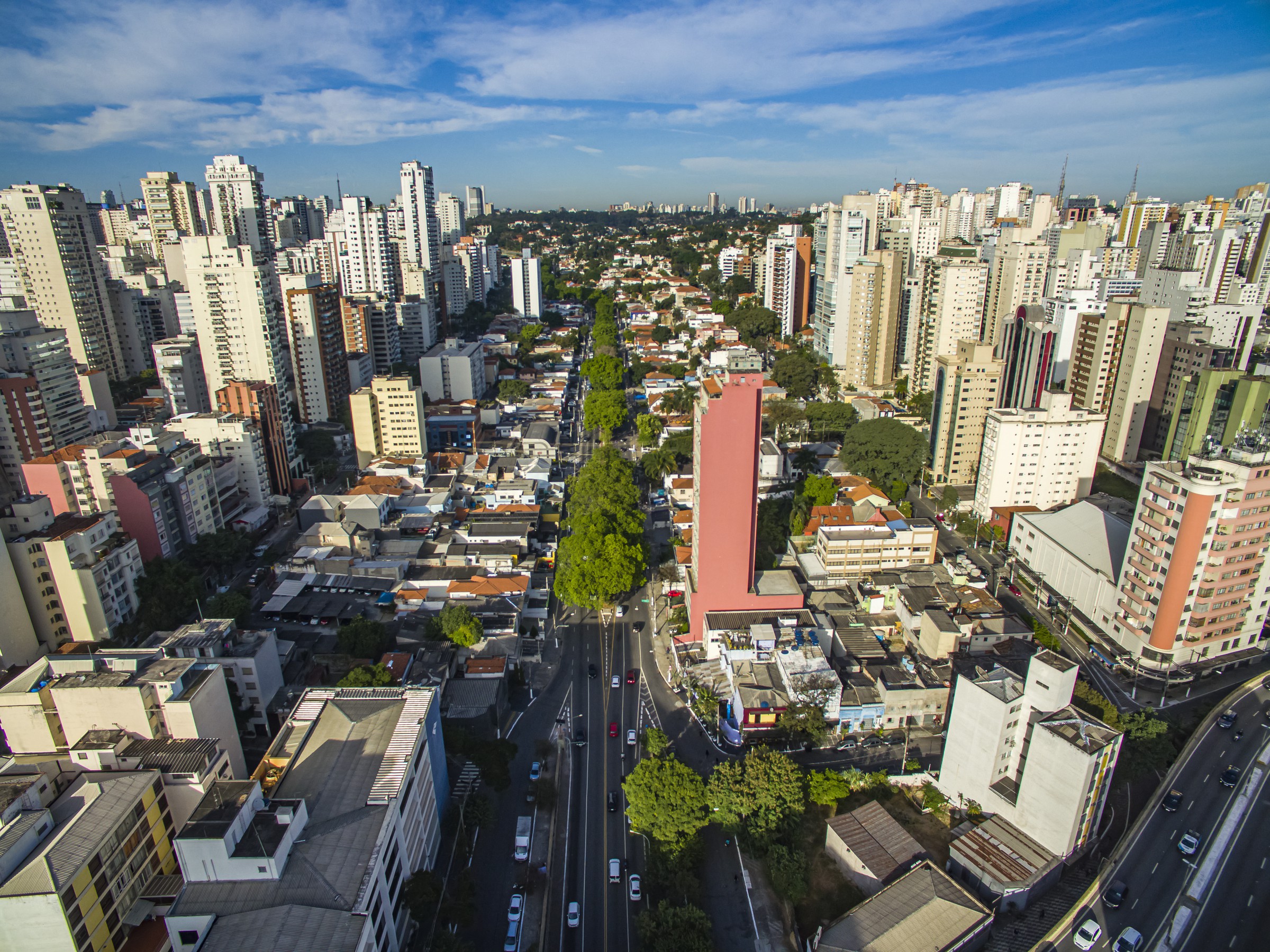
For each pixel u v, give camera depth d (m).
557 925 100.44
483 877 107.38
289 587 172.38
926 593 157.38
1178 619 140.00
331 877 81.38
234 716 117.69
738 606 153.62
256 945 73.50
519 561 188.25
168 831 101.12
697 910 95.00
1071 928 96.00
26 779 93.19
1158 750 121.25
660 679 151.75
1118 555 162.25
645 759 119.00
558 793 123.25
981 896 100.94
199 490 191.00
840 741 132.50
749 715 129.50
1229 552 137.25
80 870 83.94
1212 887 101.31
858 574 176.88
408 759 97.94
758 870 109.00
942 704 134.38
